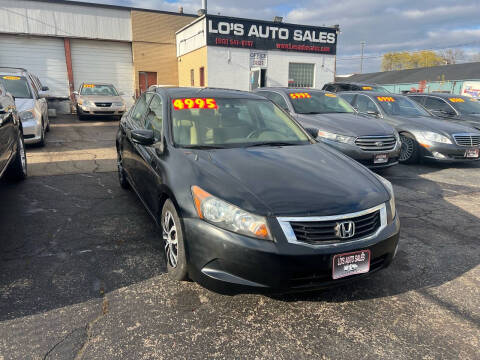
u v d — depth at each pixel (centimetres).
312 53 1966
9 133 430
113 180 562
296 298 263
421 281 290
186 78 2003
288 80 1947
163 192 283
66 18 1817
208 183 247
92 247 334
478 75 3656
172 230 271
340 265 227
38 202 453
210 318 238
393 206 268
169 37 2067
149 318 235
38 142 800
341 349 212
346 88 1275
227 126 349
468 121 862
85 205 446
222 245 224
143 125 399
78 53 1902
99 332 220
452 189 573
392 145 601
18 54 1794
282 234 220
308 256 219
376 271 249
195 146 314
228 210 227
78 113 1411
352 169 299
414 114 821
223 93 402
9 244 335
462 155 700
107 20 1900
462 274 302
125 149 452
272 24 1836
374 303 259
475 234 389
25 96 803
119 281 278
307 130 401
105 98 1369
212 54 1736
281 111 408
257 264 219
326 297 265
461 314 248
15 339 211
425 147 722
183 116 346
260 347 212
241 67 1811
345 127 598
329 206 233
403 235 384
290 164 288
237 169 269
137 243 345
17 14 1730
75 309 241
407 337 224
